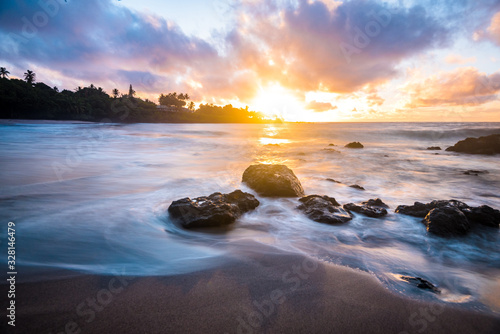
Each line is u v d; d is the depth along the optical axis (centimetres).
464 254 352
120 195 624
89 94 12219
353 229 438
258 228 437
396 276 276
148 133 3844
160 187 721
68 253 316
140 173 927
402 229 439
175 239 376
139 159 1319
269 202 593
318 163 1400
